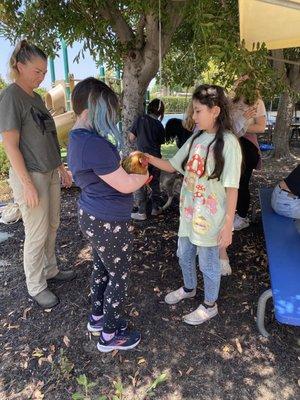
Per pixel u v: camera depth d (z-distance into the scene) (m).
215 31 2.29
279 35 3.10
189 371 2.10
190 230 2.29
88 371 2.11
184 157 2.31
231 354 2.22
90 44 3.70
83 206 1.93
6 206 4.61
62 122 5.67
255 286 2.91
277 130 8.42
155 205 4.42
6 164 6.90
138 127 4.14
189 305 2.66
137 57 3.87
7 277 3.12
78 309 2.63
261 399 1.92
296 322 1.96
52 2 3.10
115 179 1.79
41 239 2.56
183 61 4.11
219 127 2.08
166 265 3.22
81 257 3.41
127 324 2.40
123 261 2.02
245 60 2.37
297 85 7.59
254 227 4.04
